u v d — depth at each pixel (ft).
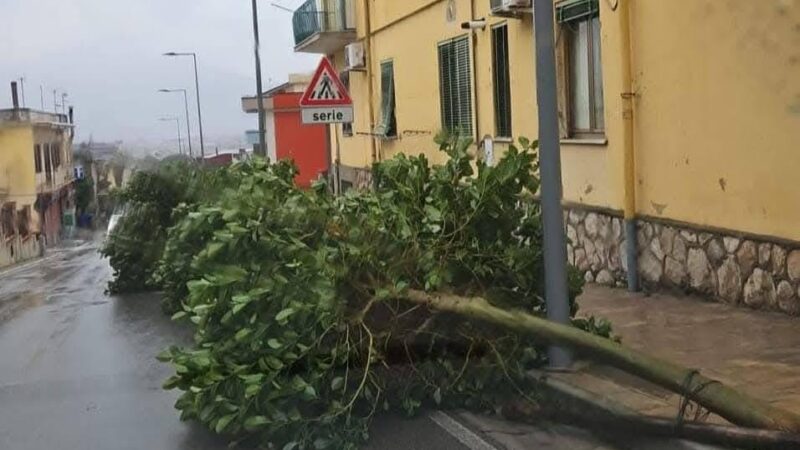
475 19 51.98
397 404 21.08
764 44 27.27
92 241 157.79
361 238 20.45
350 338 19.75
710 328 26.11
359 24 81.97
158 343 34.91
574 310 23.59
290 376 19.16
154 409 24.04
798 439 14.99
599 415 18.76
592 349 18.62
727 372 21.03
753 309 28.43
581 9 39.04
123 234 54.29
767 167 27.55
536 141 22.71
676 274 32.76
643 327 27.02
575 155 40.37
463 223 21.83
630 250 35.19
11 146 170.40
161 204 52.37
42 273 88.58
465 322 20.71
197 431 21.65
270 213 20.93
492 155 48.11
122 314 44.50
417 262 20.70
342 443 19.21
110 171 79.20
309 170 147.64
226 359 19.69
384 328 20.20
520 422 20.38
